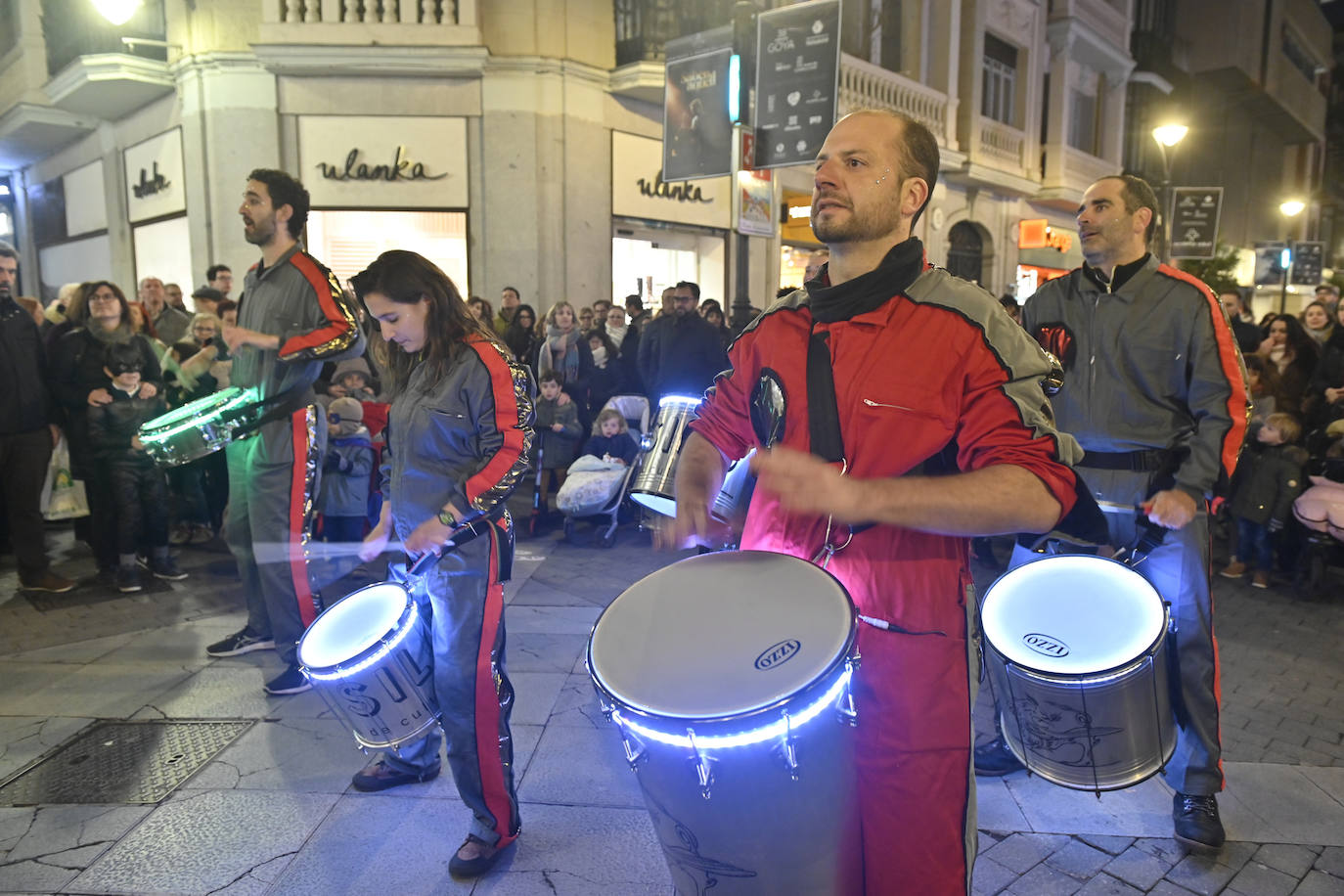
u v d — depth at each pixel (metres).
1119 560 2.62
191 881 2.46
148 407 5.34
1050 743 2.19
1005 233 19.28
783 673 1.15
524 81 11.46
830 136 1.50
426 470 2.48
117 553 5.39
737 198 7.36
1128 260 2.59
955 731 1.41
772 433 1.52
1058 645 2.16
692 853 1.25
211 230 11.68
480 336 2.48
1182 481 2.43
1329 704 3.73
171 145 12.51
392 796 2.90
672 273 13.76
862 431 1.41
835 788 1.23
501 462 2.38
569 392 8.37
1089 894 2.39
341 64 10.99
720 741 1.11
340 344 3.53
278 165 11.37
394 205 11.56
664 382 7.26
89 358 5.30
